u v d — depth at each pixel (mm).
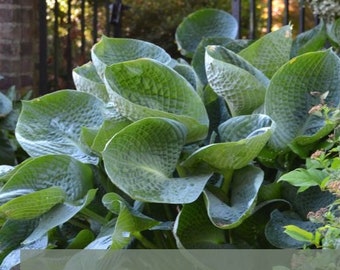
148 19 6211
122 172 2430
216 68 2627
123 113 2561
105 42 2920
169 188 2453
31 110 2807
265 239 2582
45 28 4379
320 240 2346
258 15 6645
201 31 3590
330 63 2674
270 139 2613
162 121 2465
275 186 2582
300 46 3393
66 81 5137
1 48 4254
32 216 2562
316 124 2637
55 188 2531
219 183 2598
